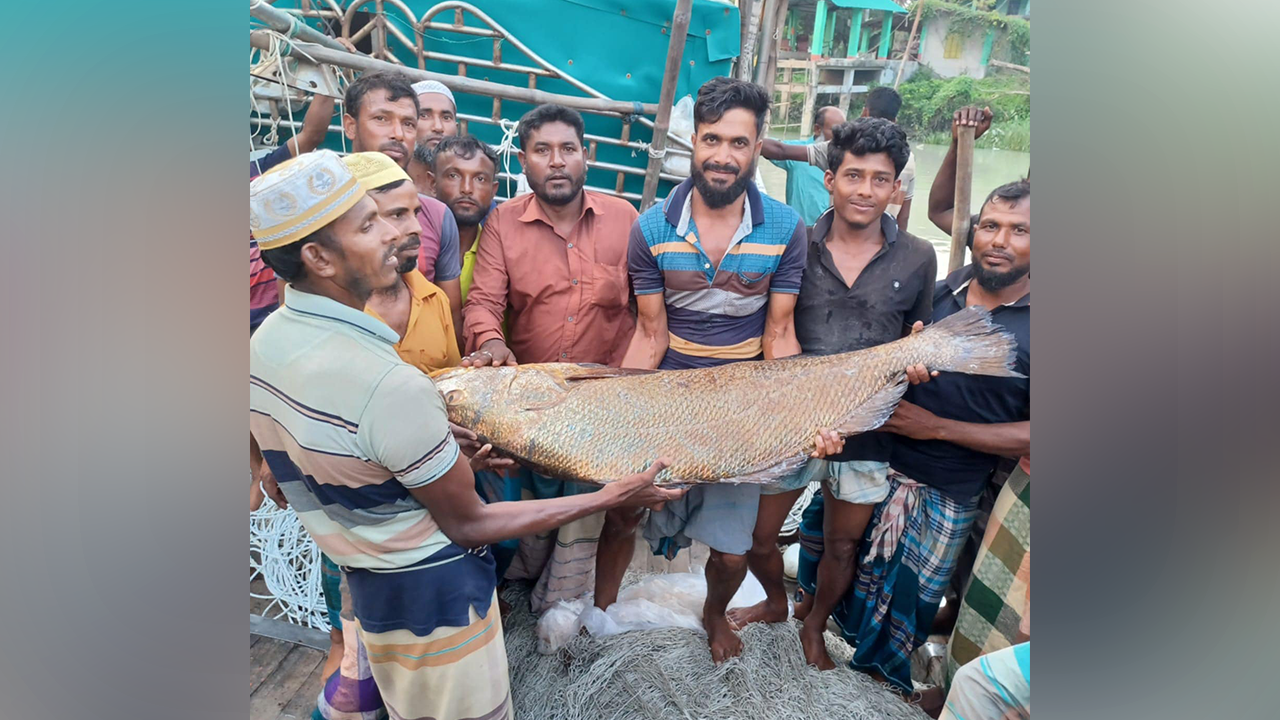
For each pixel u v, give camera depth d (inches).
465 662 60.7
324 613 84.1
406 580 58.5
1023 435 69.8
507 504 60.8
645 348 71.1
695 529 71.0
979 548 75.3
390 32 73.7
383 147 68.5
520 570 84.4
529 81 74.7
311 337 54.4
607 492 63.1
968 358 65.9
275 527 87.4
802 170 72.6
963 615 76.0
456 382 65.1
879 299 68.9
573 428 64.3
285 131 71.7
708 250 66.0
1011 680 68.1
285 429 55.3
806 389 65.6
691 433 64.7
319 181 54.9
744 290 67.4
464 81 73.8
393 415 53.6
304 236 55.3
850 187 66.3
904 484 75.9
